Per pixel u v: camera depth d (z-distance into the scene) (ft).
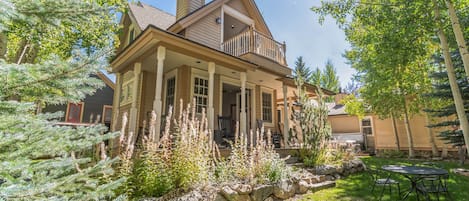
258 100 30.91
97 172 5.68
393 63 19.08
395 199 12.89
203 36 26.96
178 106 22.22
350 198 13.14
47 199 4.27
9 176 4.00
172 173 11.12
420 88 30.94
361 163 21.08
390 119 40.29
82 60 4.91
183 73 22.84
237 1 32.48
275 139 28.04
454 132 25.57
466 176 18.67
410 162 26.68
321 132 19.69
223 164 13.53
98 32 20.03
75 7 4.92
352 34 23.61
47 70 4.53
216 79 25.81
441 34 16.65
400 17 16.51
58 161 4.84
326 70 84.89
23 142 4.30
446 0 15.62
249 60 24.13
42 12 4.62
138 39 17.26
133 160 11.57
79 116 42.65
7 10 4.04
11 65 4.07
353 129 48.62
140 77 24.52
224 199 11.20
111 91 47.34
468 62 14.66
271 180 13.33
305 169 17.40
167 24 30.71
